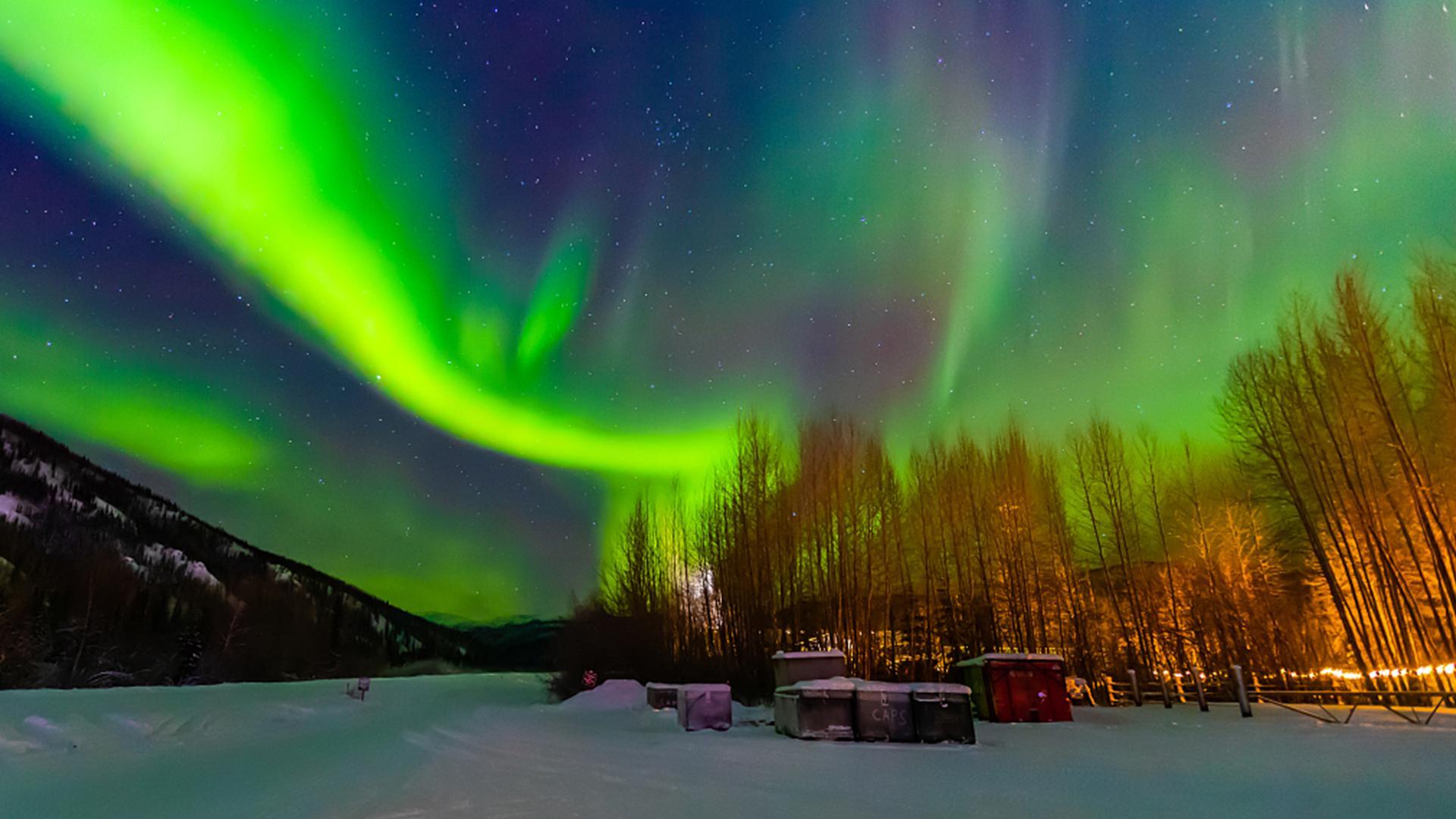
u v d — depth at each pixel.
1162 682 21.19
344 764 10.97
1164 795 7.40
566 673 33.09
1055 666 17.44
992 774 9.06
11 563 62.06
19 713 13.02
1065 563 32.56
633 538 40.00
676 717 18.62
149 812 7.46
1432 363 21.27
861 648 30.39
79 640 56.19
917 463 36.34
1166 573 30.95
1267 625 28.16
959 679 19.14
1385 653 21.36
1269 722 15.35
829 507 32.56
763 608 31.70
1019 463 34.34
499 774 9.84
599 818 6.83
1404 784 7.75
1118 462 32.84
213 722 16.28
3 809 7.59
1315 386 24.12
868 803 7.32
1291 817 6.36
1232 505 30.20
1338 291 23.42
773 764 10.23
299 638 77.56
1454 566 19.53
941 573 33.81
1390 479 22.03
